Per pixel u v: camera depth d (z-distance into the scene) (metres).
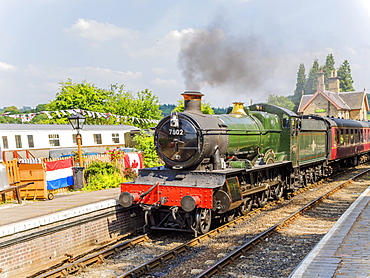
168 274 7.09
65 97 37.53
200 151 9.75
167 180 10.13
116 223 10.02
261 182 12.68
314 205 12.99
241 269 7.06
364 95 58.38
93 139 28.72
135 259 8.09
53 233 8.20
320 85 55.38
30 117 19.98
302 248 8.19
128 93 44.88
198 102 10.63
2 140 22.28
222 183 9.41
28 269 7.57
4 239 7.09
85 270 7.46
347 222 8.74
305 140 16.45
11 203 11.47
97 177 15.04
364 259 6.14
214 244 8.83
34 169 12.16
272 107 14.80
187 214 9.54
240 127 11.73
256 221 10.84
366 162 31.59
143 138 20.69
